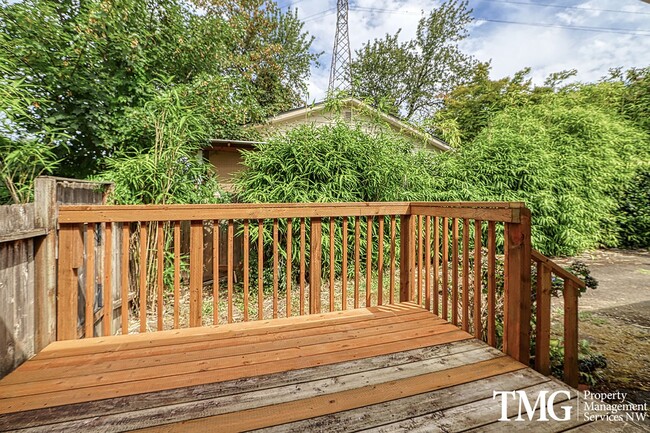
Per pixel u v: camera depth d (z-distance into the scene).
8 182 2.31
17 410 1.31
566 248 5.84
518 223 1.74
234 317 3.24
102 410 1.32
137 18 4.17
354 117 5.10
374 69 15.68
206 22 5.16
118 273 2.82
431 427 1.22
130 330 2.82
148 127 3.59
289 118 6.96
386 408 1.34
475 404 1.37
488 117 8.24
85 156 3.88
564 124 6.41
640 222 6.58
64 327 2.02
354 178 4.09
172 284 3.53
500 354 1.82
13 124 2.33
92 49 3.58
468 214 2.11
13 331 1.63
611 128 6.59
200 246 2.28
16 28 3.29
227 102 5.19
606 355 2.27
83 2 3.71
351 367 1.68
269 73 10.80
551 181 5.52
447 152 5.91
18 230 1.66
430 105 15.70
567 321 1.73
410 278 2.87
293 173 4.10
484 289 2.49
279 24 12.75
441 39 14.97
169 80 3.71
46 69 3.40
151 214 2.13
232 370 1.64
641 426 1.23
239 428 1.21
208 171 4.23
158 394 1.43
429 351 1.86
